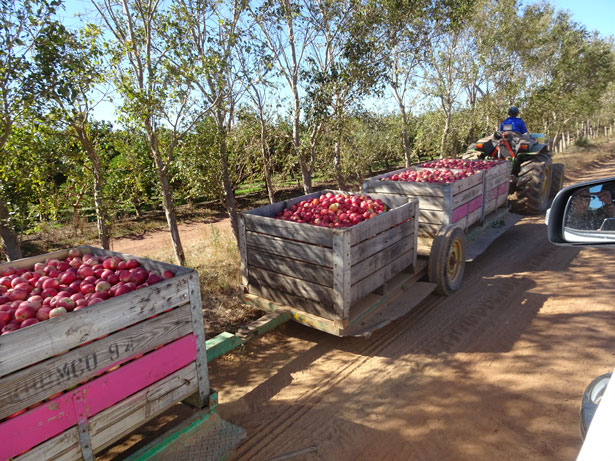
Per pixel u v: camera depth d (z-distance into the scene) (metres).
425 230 5.98
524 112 20.66
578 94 26.27
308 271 4.04
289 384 3.75
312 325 4.05
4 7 4.04
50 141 5.67
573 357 3.89
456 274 5.68
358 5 7.55
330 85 7.61
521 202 9.03
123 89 5.13
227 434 2.74
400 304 4.54
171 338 2.53
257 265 4.53
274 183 13.28
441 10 9.61
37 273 2.99
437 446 2.91
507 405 3.29
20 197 5.84
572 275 5.98
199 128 7.15
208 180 8.23
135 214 14.52
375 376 3.79
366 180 6.46
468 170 7.09
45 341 1.94
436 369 3.86
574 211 1.79
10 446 1.86
